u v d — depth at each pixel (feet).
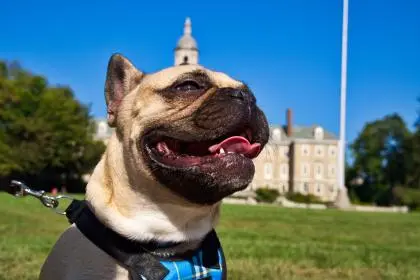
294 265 3.52
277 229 6.73
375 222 9.49
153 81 1.68
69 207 1.80
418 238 6.44
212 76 1.73
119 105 1.75
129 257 1.53
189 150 1.69
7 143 23.13
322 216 10.64
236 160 1.50
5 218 5.90
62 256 1.61
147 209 1.55
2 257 3.35
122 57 1.81
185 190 1.50
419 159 34.42
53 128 24.06
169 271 1.55
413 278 3.25
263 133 1.67
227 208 11.82
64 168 26.40
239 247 4.33
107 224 1.55
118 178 1.58
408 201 28.89
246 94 1.66
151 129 1.60
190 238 1.59
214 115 1.58
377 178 36.24
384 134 35.60
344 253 4.29
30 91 24.80
